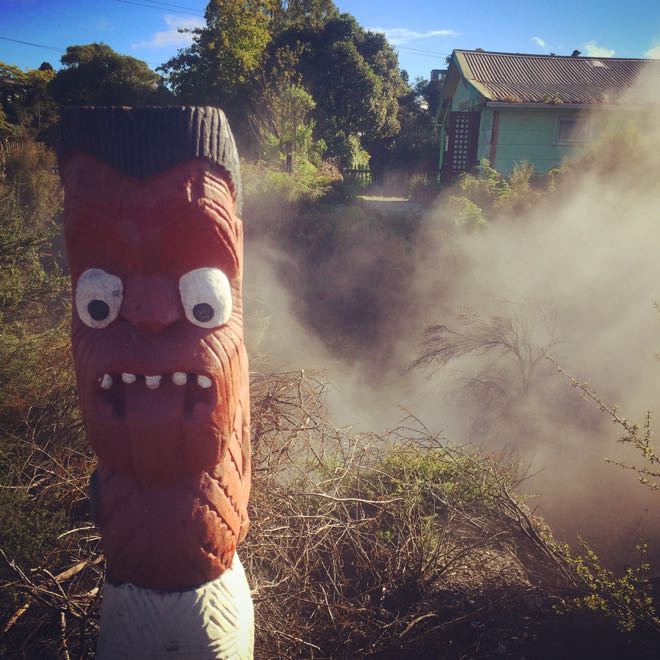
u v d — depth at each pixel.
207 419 0.65
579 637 1.06
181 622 0.69
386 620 1.06
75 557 1.04
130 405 0.64
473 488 1.28
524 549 1.21
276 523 1.11
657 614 1.05
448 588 1.14
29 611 0.94
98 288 0.64
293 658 0.96
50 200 3.33
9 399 1.26
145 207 0.61
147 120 0.61
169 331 0.65
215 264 0.65
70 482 1.10
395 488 1.30
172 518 0.68
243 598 0.74
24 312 1.71
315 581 1.10
